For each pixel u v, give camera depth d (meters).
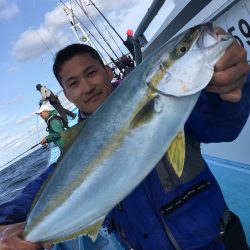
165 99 0.44
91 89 0.59
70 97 0.62
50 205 0.52
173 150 0.44
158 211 0.58
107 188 0.48
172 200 0.57
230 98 0.42
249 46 0.80
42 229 0.53
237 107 0.47
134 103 0.46
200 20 0.90
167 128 0.44
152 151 0.45
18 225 0.57
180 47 0.42
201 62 0.41
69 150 0.51
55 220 0.52
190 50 0.42
